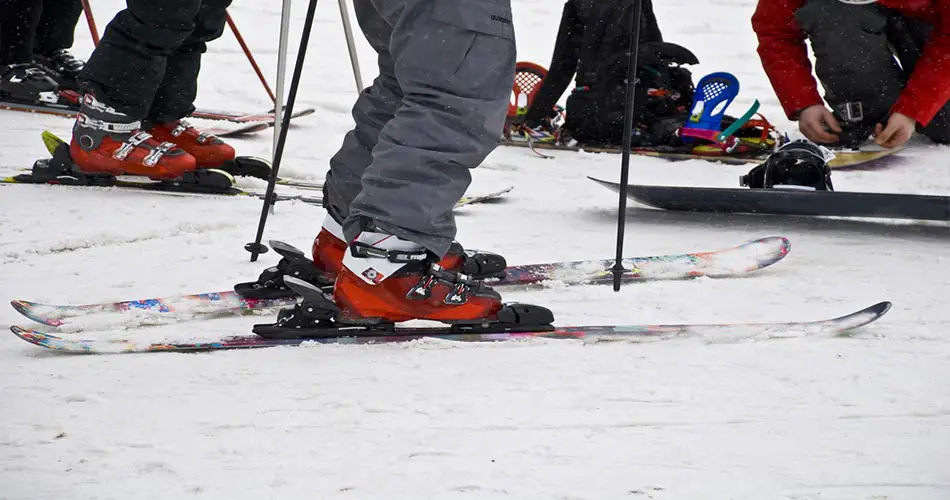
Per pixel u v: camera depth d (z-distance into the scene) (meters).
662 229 6.54
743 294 4.96
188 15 6.88
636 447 3.09
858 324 4.28
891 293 4.94
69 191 6.97
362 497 2.73
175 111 7.53
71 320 4.31
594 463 2.97
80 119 7.04
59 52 10.62
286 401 3.43
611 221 6.81
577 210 7.22
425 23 3.80
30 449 2.99
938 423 3.30
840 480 2.87
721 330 4.24
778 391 3.59
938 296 4.88
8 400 3.38
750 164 9.40
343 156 4.68
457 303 4.20
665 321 4.53
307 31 5.11
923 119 8.96
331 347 4.06
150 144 7.04
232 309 4.56
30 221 6.05
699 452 3.06
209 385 3.58
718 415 3.36
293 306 4.62
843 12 9.11
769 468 2.95
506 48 3.91
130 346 3.96
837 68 9.30
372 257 4.11
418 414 3.33
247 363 3.84
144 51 6.92
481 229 6.46
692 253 5.75
